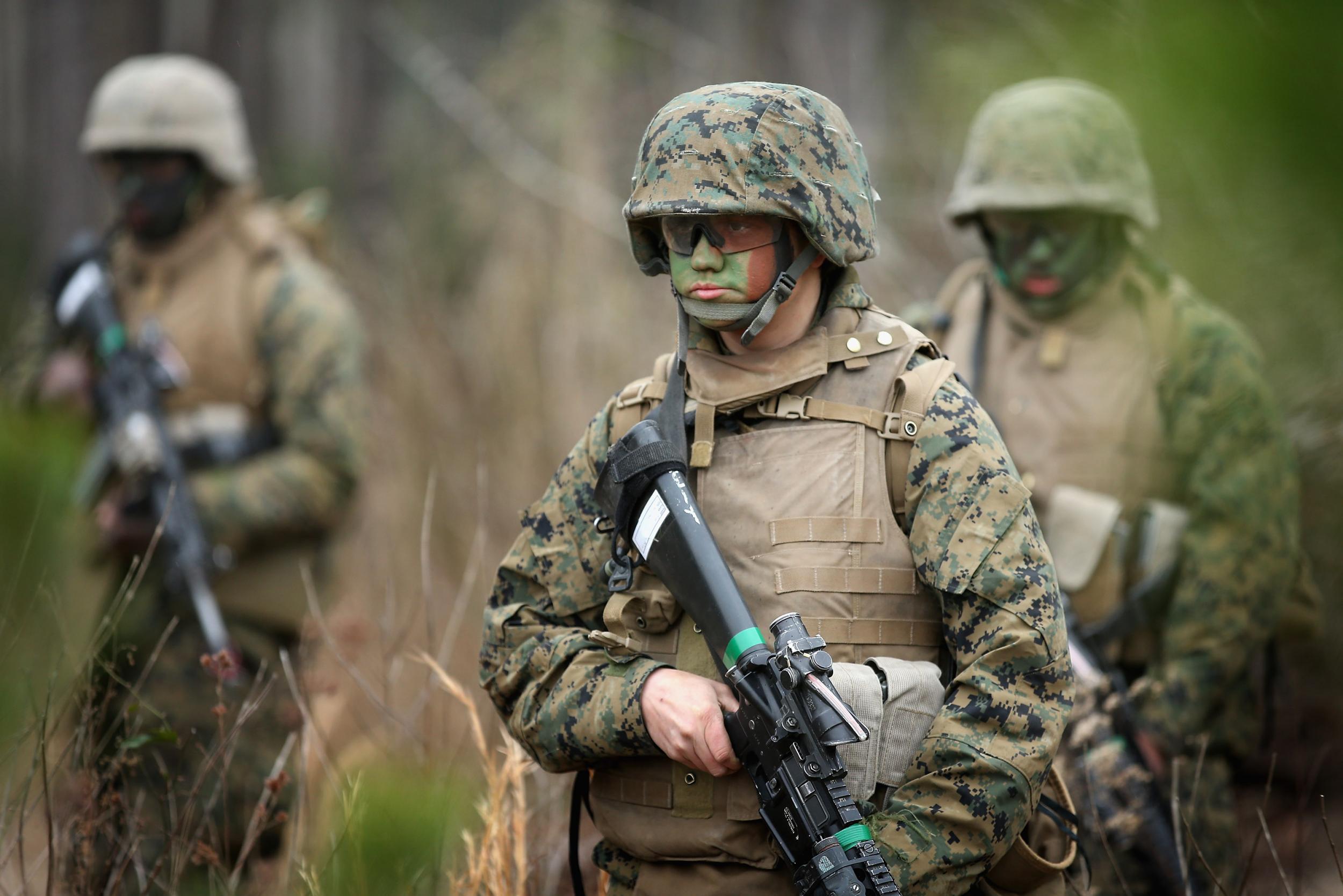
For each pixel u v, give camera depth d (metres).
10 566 9.48
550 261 26.12
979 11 23.06
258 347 15.75
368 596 18.70
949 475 7.01
